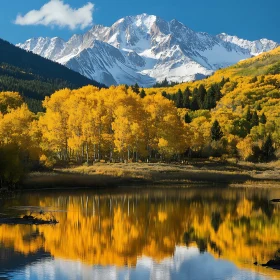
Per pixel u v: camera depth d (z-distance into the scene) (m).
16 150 68.75
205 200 63.28
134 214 50.09
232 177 94.88
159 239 37.81
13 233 37.72
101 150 109.62
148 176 87.19
